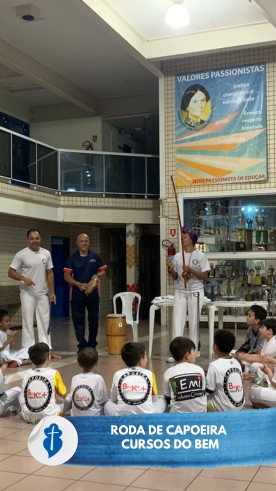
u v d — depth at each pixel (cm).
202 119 1127
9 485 296
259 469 315
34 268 734
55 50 1157
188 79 1139
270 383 432
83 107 1438
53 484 297
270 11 610
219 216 1127
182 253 700
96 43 1123
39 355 414
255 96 1090
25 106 1520
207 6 935
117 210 1274
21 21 1018
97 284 758
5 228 1205
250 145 1091
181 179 1144
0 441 377
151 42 1080
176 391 363
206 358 721
